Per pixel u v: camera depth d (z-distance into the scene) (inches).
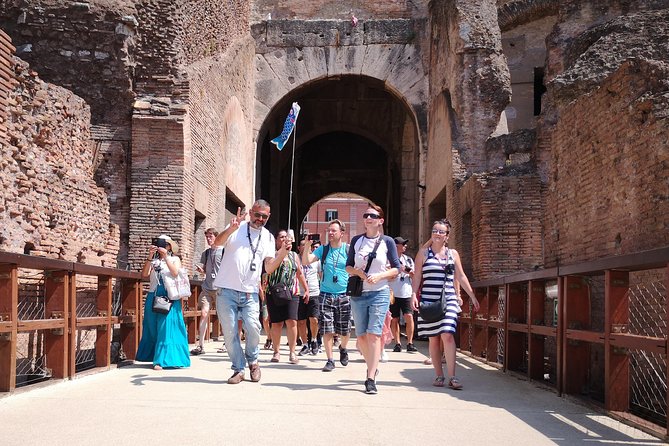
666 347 183.8
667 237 248.8
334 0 935.7
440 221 297.7
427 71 906.7
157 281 343.9
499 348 390.6
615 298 219.9
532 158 600.4
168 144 530.3
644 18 483.8
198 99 576.7
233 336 286.5
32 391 247.4
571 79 474.9
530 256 553.9
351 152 1407.5
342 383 295.1
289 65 918.4
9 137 332.5
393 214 1179.3
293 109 528.1
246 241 289.7
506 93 715.4
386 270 274.4
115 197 526.9
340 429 193.6
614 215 300.8
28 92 358.0
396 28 914.1
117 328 427.5
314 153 1412.4
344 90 1137.4
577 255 351.9
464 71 720.3
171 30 540.1
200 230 615.5
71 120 406.3
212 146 642.2
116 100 527.8
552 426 205.5
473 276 595.8
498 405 243.3
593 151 328.5
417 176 927.7
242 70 807.1
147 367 340.8
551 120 563.5
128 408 218.1
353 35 917.2
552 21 880.9
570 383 259.0
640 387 256.2
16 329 235.8
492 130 710.5
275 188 1173.1
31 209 344.8
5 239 317.7
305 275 437.7
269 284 378.3
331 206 2659.9
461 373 345.7
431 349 299.1
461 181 694.5
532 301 310.2
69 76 515.5
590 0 653.3
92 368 316.8
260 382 291.4
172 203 527.8
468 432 195.0
